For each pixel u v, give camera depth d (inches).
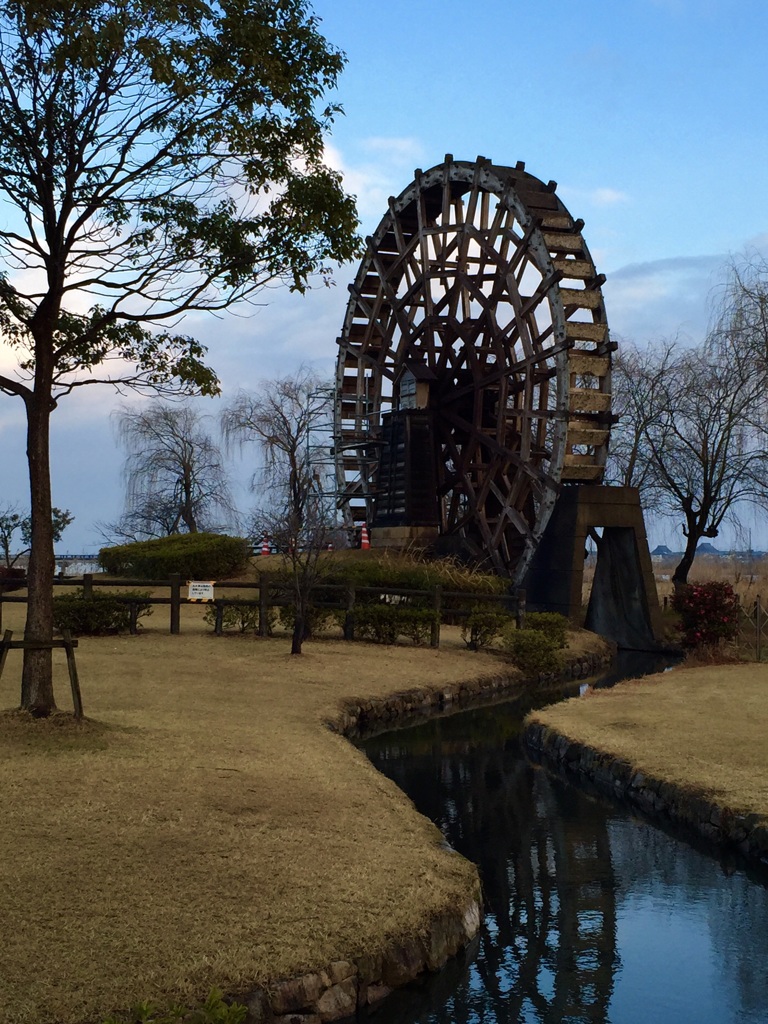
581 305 1034.1
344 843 290.2
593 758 451.8
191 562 1060.5
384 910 249.8
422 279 1266.0
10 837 274.4
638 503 1018.1
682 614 884.0
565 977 264.1
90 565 1513.3
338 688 591.8
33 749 360.5
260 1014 208.7
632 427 1339.8
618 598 1042.7
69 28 355.3
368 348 1409.9
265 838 286.8
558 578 1006.4
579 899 315.9
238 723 452.8
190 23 385.1
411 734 557.3
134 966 210.8
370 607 803.4
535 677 760.3
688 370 1235.9
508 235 1113.4
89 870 254.7
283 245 423.2
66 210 390.6
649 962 273.3
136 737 395.5
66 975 205.3
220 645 722.2
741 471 1162.6
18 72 377.4
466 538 1195.9
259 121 408.5
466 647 814.5
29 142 382.0
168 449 1723.7
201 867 261.4
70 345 406.6
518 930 293.3
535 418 1102.4
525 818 398.0
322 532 879.7
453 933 258.5
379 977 234.5
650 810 397.1
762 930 294.4
